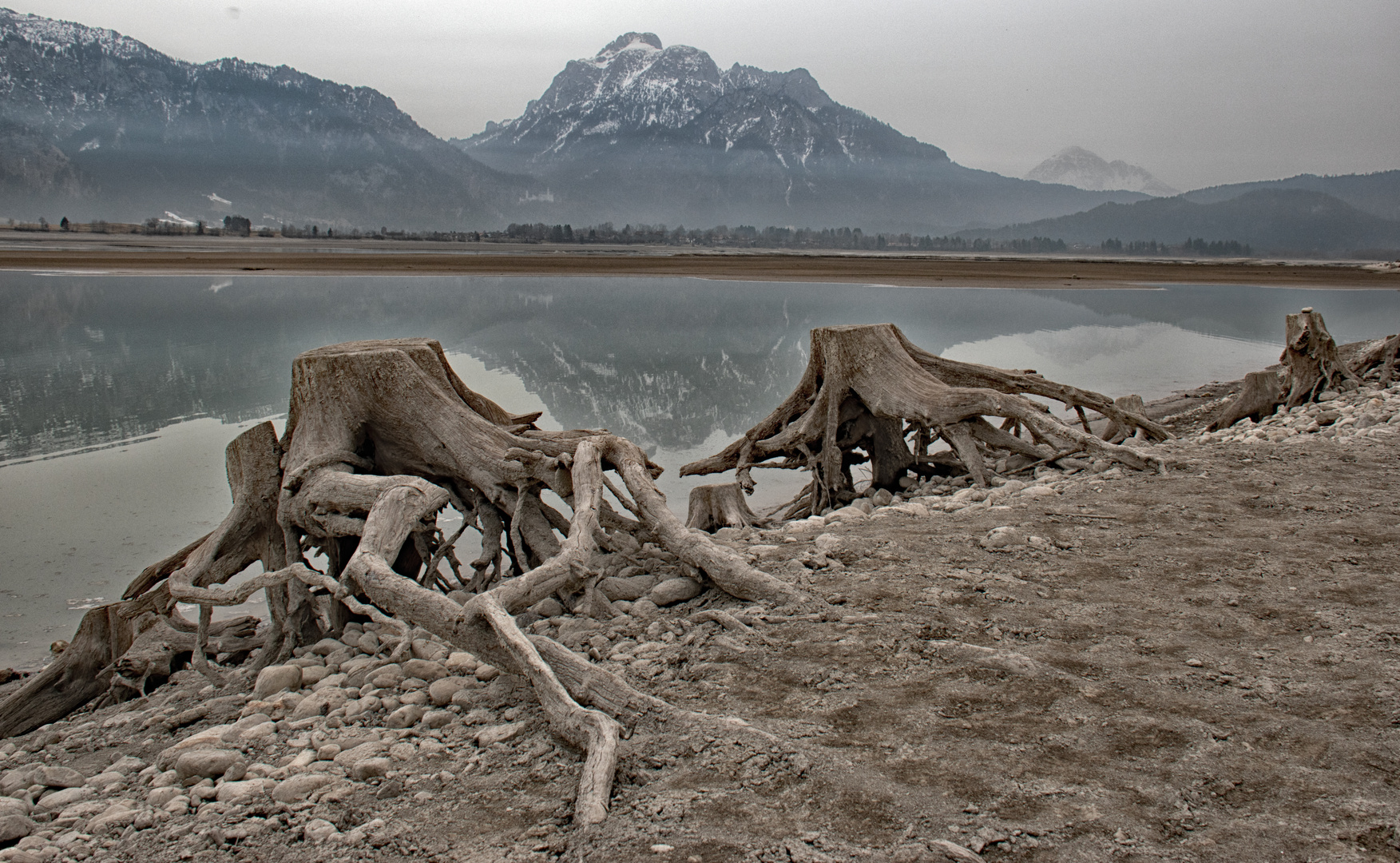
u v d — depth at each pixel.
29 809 4.05
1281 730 3.77
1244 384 15.07
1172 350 29.20
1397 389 14.38
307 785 3.73
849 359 11.55
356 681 5.30
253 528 7.29
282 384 22.28
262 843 3.33
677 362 26.27
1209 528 7.11
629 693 4.19
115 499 12.20
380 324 36.91
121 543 10.38
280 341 30.58
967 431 10.91
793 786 3.43
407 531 5.91
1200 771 3.46
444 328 35.59
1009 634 5.03
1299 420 12.92
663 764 3.67
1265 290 70.00
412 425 7.57
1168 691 4.21
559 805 3.46
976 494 9.43
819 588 5.93
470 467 7.43
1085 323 39.22
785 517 11.95
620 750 3.77
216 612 8.64
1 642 7.75
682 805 3.32
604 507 7.28
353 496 6.33
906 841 3.03
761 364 25.83
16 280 65.25
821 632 5.15
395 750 4.07
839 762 3.60
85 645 6.47
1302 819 3.11
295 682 5.45
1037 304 51.97
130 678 6.64
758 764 3.60
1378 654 4.51
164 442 15.97
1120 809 3.20
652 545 7.39
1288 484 8.45
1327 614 5.12
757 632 5.20
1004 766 3.54
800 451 12.14
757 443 12.29
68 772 4.48
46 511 11.60
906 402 11.20
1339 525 7.00
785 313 43.62
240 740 4.42
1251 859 2.88
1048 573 6.13
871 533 7.48
